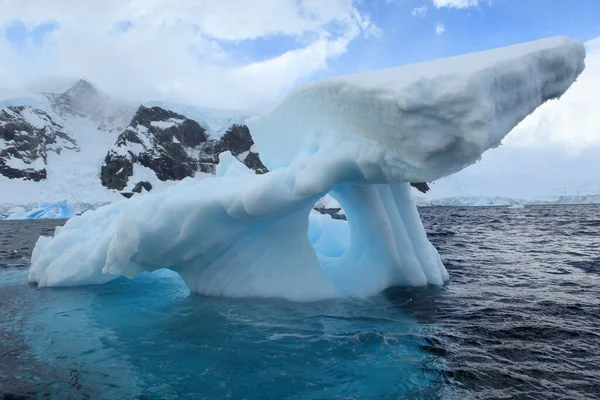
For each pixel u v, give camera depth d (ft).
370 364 11.41
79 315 16.46
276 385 10.23
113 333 14.21
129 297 19.40
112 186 279.90
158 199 17.76
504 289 20.52
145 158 305.73
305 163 16.10
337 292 18.75
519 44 14.75
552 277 23.94
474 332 13.91
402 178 14.01
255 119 23.90
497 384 9.96
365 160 14.46
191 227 16.52
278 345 12.92
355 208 20.39
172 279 23.79
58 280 21.85
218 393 9.84
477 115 10.91
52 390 9.91
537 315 15.89
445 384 10.03
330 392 9.84
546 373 10.53
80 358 12.00
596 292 19.94
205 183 19.29
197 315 16.17
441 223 83.61
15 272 27.53
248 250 18.47
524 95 12.89
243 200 15.75
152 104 346.74
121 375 10.83
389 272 20.71
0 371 11.03
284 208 16.35
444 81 11.44
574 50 13.73
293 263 18.30
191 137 338.34
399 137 12.87
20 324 15.30
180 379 10.59
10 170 266.36
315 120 17.69
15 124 297.74
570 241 45.91
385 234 19.85
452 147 12.05
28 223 116.98
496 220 92.99
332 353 12.24
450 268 27.40
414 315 15.99
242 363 11.61
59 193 251.19
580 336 13.38
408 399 9.36
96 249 20.31
